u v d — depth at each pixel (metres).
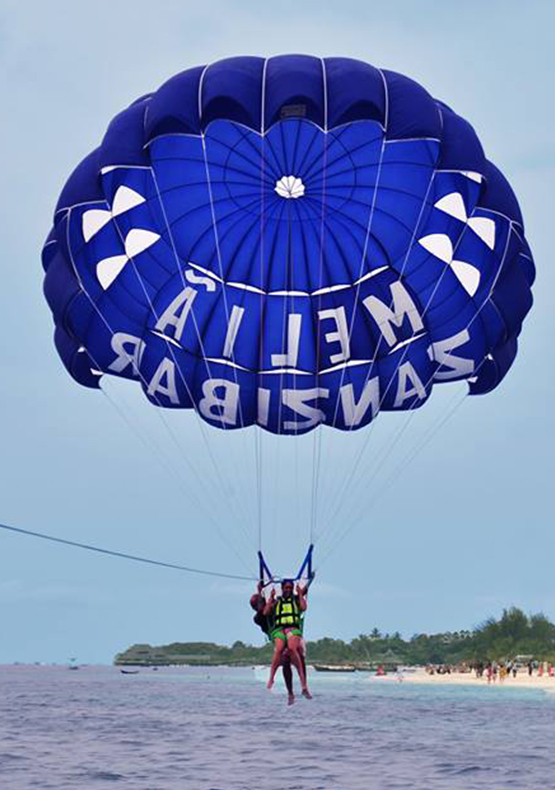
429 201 46.47
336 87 43.16
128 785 43.47
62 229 46.59
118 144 45.41
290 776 46.19
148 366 47.91
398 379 48.59
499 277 46.97
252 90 43.47
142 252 47.12
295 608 39.94
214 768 49.25
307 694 38.91
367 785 43.47
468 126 46.16
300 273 47.88
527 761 53.34
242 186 46.59
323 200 46.59
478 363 48.31
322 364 48.53
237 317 47.91
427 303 47.69
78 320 47.16
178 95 43.97
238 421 48.91
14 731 75.25
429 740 66.75
